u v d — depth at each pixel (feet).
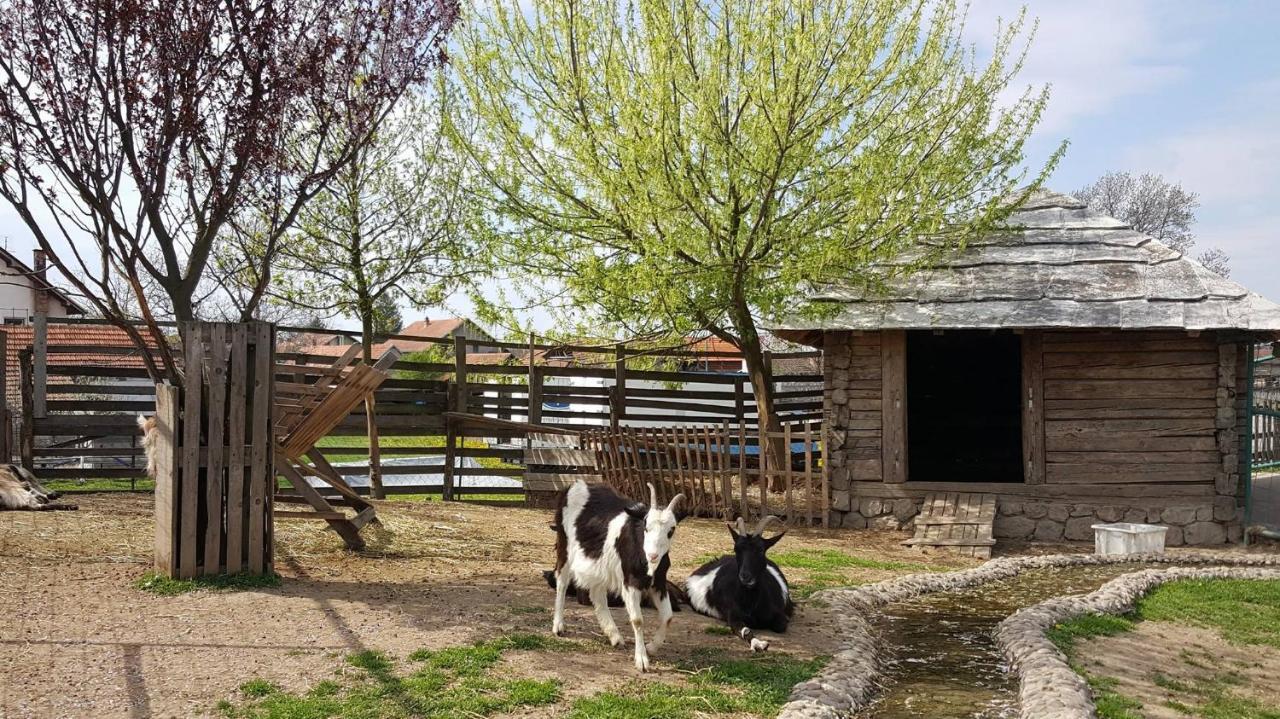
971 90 51.98
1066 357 51.03
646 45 48.93
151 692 20.74
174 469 30.17
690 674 24.17
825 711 21.56
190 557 30.37
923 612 34.17
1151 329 48.49
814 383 79.61
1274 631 32.17
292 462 38.70
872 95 51.29
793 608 31.22
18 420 56.24
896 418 51.93
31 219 29.32
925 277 54.80
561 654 25.03
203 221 32.14
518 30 53.72
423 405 57.62
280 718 19.53
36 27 28.55
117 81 29.30
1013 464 71.46
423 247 60.54
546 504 56.59
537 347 63.52
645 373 63.05
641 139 47.06
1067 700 22.58
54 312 113.80
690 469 53.36
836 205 51.29
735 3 48.96
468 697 21.27
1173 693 25.39
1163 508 49.73
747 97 48.21
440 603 29.53
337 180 57.72
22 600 26.91
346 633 25.71
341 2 32.35
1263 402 70.59
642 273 48.52
